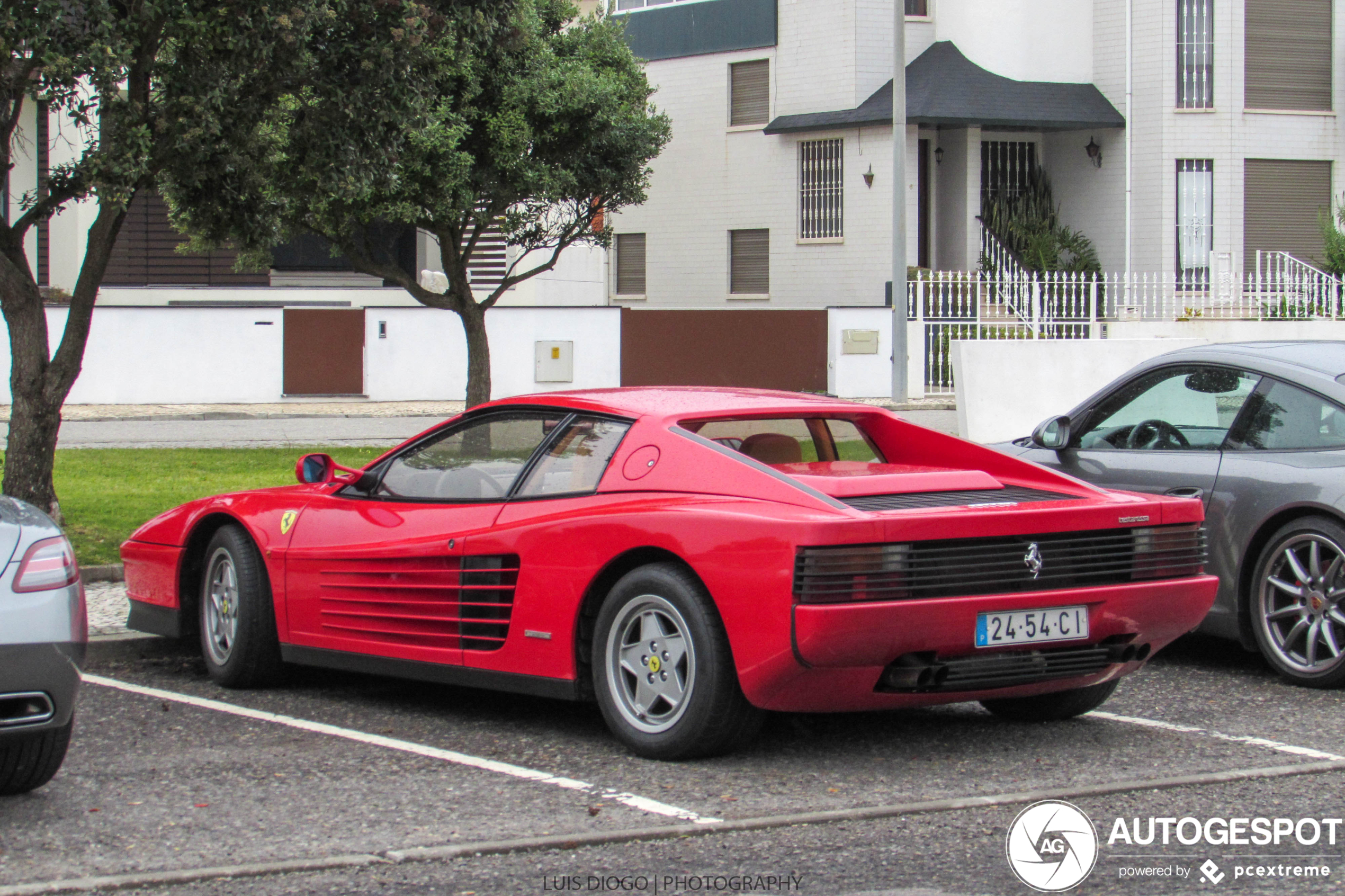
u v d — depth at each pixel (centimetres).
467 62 1667
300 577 652
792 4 3172
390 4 1070
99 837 446
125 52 933
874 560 492
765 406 594
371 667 627
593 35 2000
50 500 1055
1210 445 736
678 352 2895
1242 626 710
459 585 592
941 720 613
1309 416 702
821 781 509
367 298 3262
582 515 554
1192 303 3062
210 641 690
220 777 520
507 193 1791
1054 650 538
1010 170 3188
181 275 3247
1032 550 523
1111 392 799
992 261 3020
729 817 466
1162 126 3062
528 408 616
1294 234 3150
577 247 3488
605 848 437
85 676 717
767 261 3266
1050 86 3119
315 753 555
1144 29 3070
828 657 487
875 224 3067
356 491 659
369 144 1099
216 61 1003
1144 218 3091
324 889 401
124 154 967
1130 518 546
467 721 611
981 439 1794
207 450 1780
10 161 1029
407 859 426
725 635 513
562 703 646
